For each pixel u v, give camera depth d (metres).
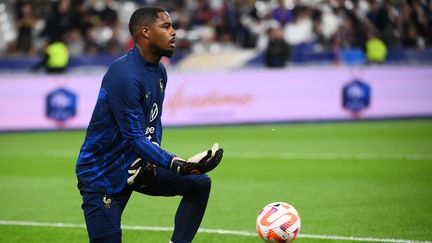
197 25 88.69
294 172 46.28
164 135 68.38
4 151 59.03
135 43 20.48
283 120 78.00
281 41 80.56
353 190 39.44
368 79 80.12
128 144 20.06
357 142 61.59
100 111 20.23
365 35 86.62
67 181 44.44
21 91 72.19
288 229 22.50
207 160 19.83
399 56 87.56
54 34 81.38
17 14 87.06
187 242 21.83
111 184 20.53
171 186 21.64
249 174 45.75
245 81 77.12
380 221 31.55
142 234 29.92
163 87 21.33
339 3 90.19
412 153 54.31
